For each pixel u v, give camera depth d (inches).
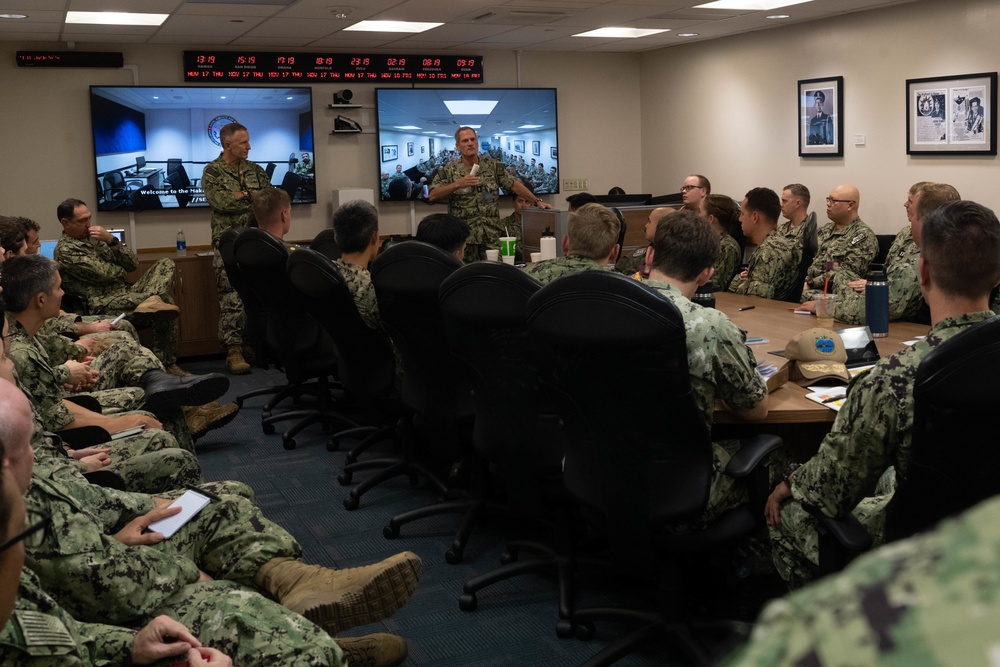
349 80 332.2
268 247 165.6
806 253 201.0
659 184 382.3
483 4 253.1
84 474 95.7
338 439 179.8
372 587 83.0
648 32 323.0
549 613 108.7
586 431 87.4
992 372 62.1
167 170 310.5
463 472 149.0
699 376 86.5
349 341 143.7
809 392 103.0
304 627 72.2
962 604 7.1
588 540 123.0
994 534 7.5
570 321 79.4
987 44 253.1
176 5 239.0
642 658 96.3
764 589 106.8
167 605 75.0
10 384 57.7
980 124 257.1
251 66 317.1
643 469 83.3
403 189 347.6
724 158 347.9
